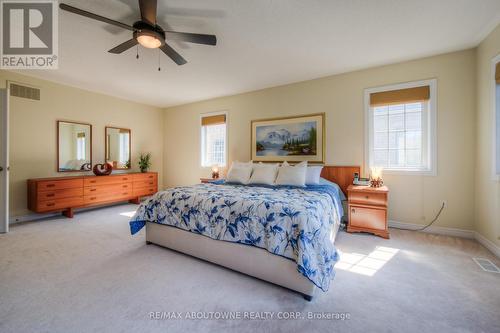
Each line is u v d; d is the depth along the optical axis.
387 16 2.12
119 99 4.89
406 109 3.17
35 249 2.44
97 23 2.23
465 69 2.77
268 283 1.80
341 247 2.50
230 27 2.30
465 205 2.80
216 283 1.79
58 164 3.95
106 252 2.37
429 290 1.68
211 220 2.07
